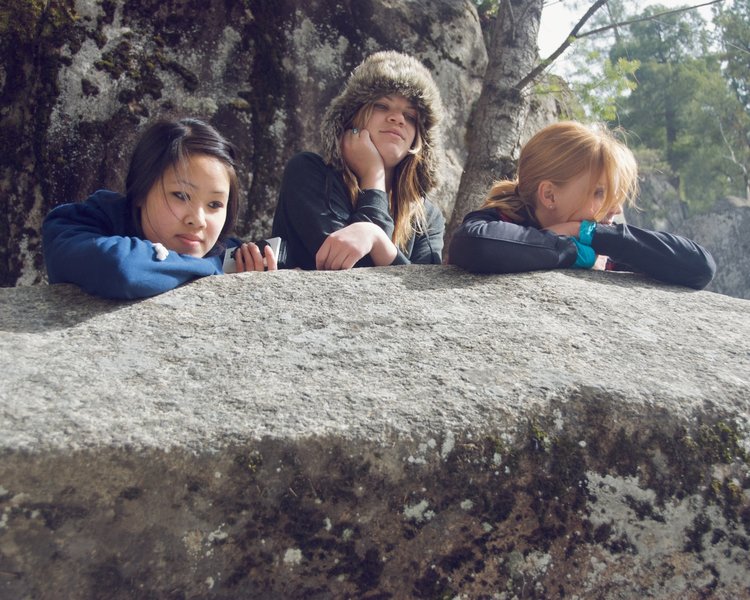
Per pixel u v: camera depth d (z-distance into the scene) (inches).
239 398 52.9
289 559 49.6
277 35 152.3
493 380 56.7
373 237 84.3
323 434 49.8
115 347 59.1
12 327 61.4
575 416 54.9
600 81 173.3
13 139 130.1
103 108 135.9
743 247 523.2
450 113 172.2
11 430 47.9
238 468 48.5
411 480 50.8
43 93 132.1
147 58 140.3
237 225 144.9
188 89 143.0
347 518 50.1
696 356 63.7
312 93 154.0
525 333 64.2
